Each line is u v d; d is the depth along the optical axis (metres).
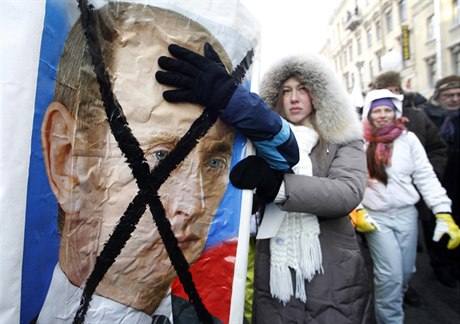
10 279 0.50
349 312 1.12
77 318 0.61
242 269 0.81
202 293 0.77
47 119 0.55
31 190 0.53
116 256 0.67
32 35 0.52
